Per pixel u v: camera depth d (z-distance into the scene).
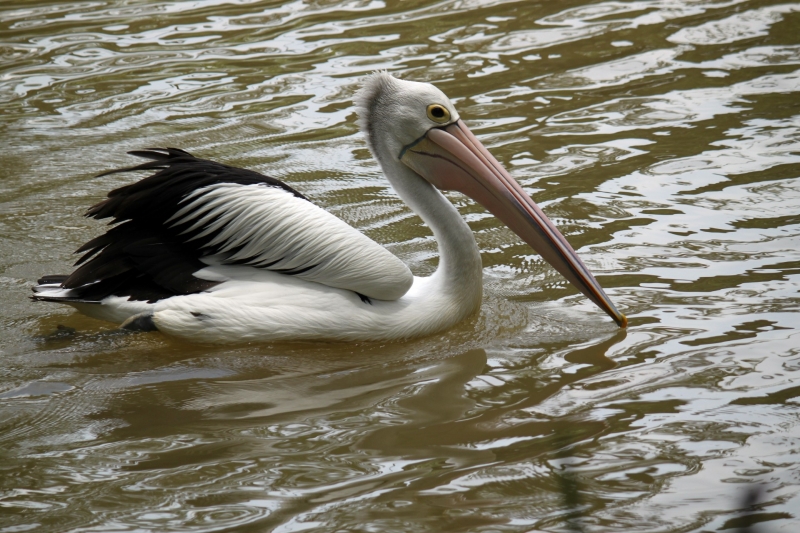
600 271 12.15
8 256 12.88
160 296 10.86
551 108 18.00
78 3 25.48
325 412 9.28
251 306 10.81
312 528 7.24
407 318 11.11
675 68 19.58
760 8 22.69
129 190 10.68
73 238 13.42
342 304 10.98
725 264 12.03
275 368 10.47
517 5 24.19
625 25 22.27
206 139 17.06
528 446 8.38
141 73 20.45
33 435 8.90
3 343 10.88
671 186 14.51
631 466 7.95
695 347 10.13
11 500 7.77
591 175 15.12
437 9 24.12
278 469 8.16
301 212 10.97
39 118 18.14
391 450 8.42
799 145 15.55
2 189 15.03
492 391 9.59
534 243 11.49
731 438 8.31
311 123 17.83
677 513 7.25
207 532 7.22
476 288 11.52
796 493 7.43
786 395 8.98
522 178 15.13
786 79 18.48
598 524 7.16
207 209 10.75
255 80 19.95
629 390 9.34
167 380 10.12
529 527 7.16
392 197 14.98
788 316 10.62
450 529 7.17
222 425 9.05
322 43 21.95
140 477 8.09
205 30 23.09
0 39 22.67
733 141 15.97
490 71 19.94
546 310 11.56
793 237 12.58
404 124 11.71
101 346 10.80
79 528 7.35
